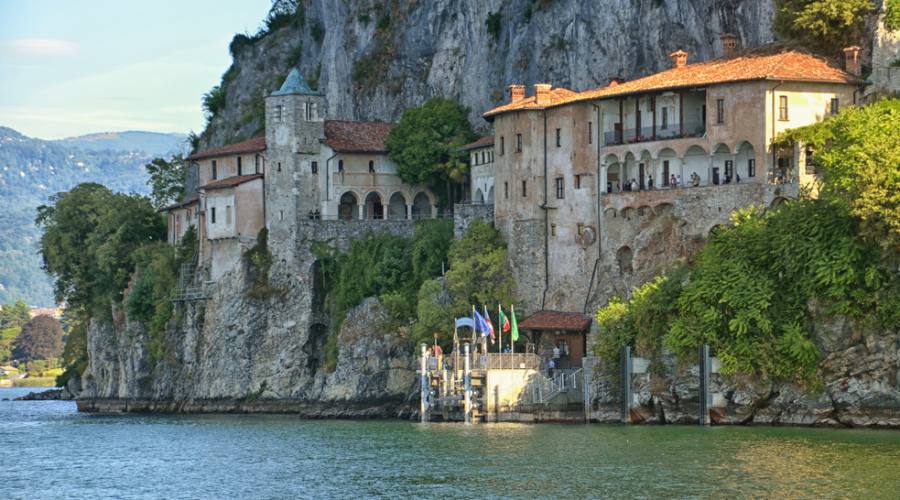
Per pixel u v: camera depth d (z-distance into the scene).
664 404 111.81
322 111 157.00
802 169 114.38
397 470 94.38
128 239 184.25
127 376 174.25
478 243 137.62
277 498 86.31
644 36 138.88
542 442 104.38
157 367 168.88
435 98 163.50
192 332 163.12
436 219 150.12
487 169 149.25
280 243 155.62
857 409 104.56
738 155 119.19
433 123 158.25
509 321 131.00
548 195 134.00
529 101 136.12
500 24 160.25
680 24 135.88
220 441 117.81
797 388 106.50
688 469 89.19
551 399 121.19
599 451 98.19
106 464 104.56
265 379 153.75
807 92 117.50
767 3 129.25
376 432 118.50
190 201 171.50
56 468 103.06
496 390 121.19
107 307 184.38
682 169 122.88
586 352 126.62
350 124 162.75
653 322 113.06
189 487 91.75
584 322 126.56
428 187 160.62
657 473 88.38
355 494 86.44
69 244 187.88
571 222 132.12
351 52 187.50
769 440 99.12
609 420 117.31
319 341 152.75
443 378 124.75
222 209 158.62
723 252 111.19
